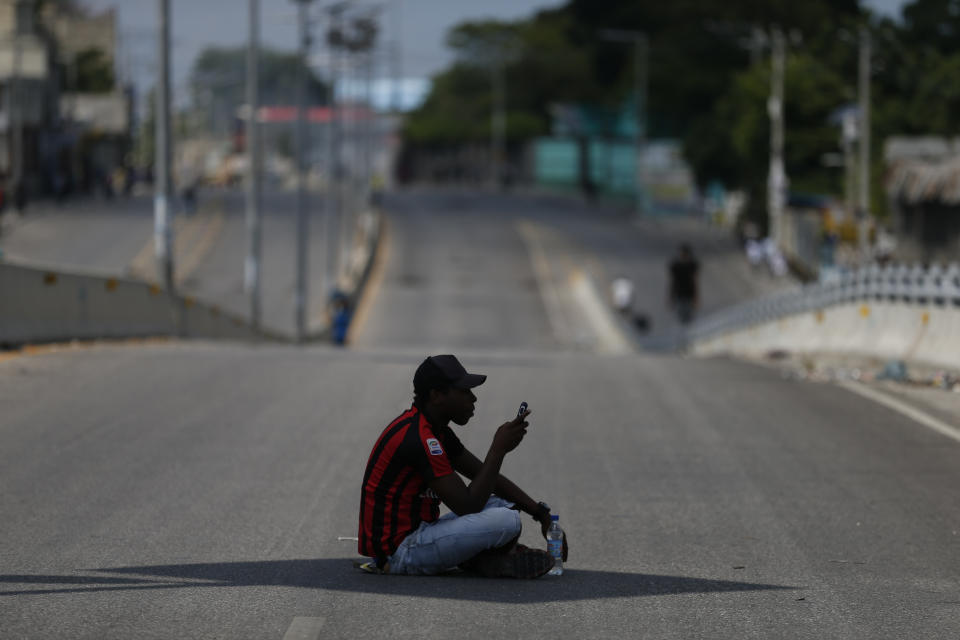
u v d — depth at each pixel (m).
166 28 62.88
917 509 21.25
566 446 26.86
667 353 92.56
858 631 14.65
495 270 149.88
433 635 14.20
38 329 44.34
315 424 28.83
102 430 27.28
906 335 44.69
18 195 159.38
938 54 157.75
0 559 17.41
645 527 19.91
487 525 16.16
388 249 165.25
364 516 16.53
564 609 15.31
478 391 35.69
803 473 24.19
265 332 88.44
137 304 56.47
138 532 19.00
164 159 63.28
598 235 183.62
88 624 14.43
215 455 24.98
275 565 17.17
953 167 104.44
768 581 16.84
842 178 163.12
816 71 165.50
